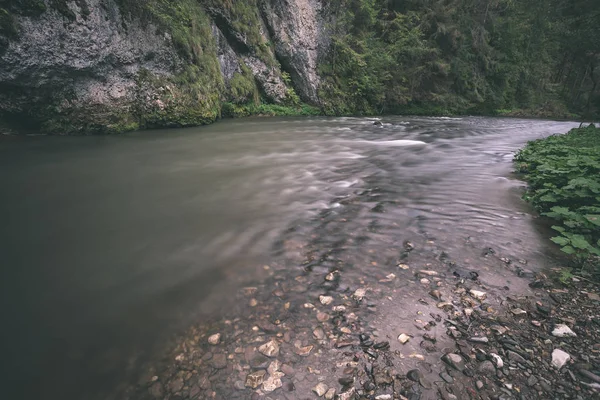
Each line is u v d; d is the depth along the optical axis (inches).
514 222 148.6
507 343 77.6
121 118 366.6
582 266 110.7
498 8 1179.3
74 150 277.7
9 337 76.6
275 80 701.9
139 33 379.2
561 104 1261.1
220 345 76.4
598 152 223.3
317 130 478.6
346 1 822.5
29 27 279.1
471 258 116.1
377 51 867.4
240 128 463.8
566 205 156.3
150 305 89.1
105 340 76.9
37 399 62.7
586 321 85.2
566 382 67.4
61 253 114.8
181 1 471.2
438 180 217.3
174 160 260.1
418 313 87.9
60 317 83.7
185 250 118.6
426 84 970.1
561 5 1240.8
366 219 149.1
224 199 173.3
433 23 952.9
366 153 312.7
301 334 80.0
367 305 90.6
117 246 120.8
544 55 1343.5
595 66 1261.1
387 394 64.8
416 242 127.3
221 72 543.8
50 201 165.5
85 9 316.2
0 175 203.6
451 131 520.7
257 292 95.4
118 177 209.9
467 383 67.3
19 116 316.2
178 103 422.9
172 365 71.1
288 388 66.1
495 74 1131.9
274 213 155.2
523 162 266.8
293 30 735.1
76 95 332.2
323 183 205.9
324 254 117.1
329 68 810.2
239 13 616.7
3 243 121.3
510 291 97.8
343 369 70.5
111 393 64.5
